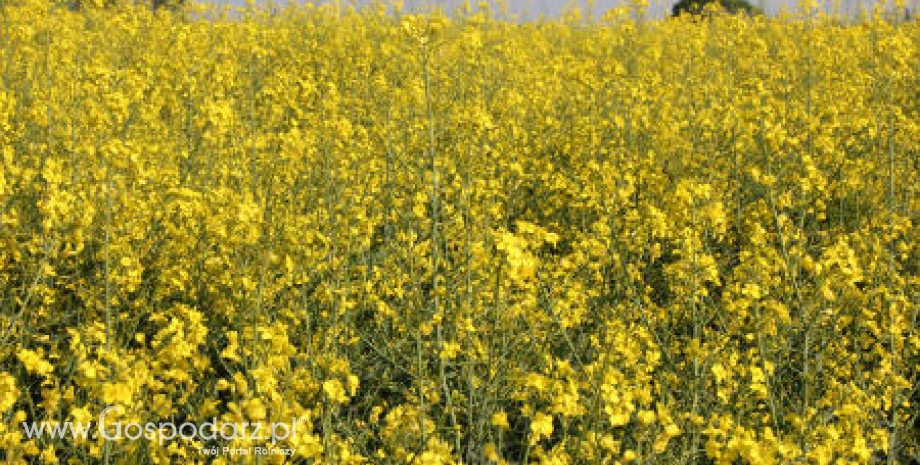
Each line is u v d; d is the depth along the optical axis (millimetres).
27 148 5906
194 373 3242
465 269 4133
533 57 11547
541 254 5145
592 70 7859
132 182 4562
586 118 7406
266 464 2492
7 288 4562
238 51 8516
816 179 4801
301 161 5199
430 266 4574
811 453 2771
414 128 6199
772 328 3883
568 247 5820
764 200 5504
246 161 5352
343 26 12344
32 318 4223
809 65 7570
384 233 5805
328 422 2836
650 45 12469
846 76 9133
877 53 6504
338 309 3990
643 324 4156
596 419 2844
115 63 7977
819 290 3652
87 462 2975
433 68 7785
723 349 3871
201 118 5109
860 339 4094
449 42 9461
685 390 3686
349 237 4254
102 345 3475
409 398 3723
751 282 3963
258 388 2637
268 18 12367
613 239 4562
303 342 3939
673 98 8586
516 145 7059
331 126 4859
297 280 3895
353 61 9891
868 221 5570
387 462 3195
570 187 5895
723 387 3637
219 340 4320
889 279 4246
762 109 4809
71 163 4742
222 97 7004
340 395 2746
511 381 3719
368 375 4359
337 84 9125
